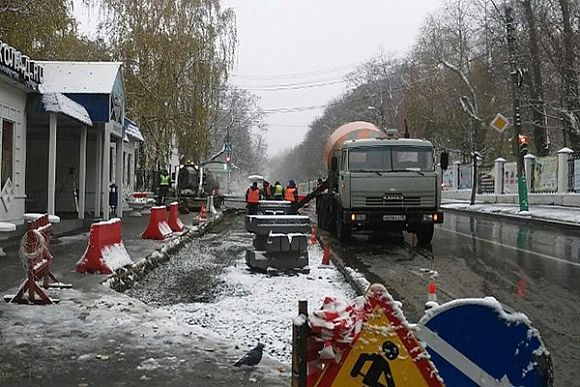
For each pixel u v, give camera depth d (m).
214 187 41.16
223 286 12.48
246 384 6.02
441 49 54.12
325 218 25.84
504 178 41.94
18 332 7.73
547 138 39.91
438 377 3.85
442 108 53.84
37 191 26.12
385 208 18.94
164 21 32.88
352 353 3.87
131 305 9.28
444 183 53.91
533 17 35.28
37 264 9.43
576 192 32.62
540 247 18.67
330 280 13.31
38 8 21.47
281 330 8.88
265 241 14.29
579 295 11.32
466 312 3.94
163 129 34.03
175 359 6.79
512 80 31.06
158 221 18.67
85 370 6.38
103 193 22.62
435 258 16.48
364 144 19.48
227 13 35.06
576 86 32.84
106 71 22.48
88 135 26.39
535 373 3.91
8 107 17.38
